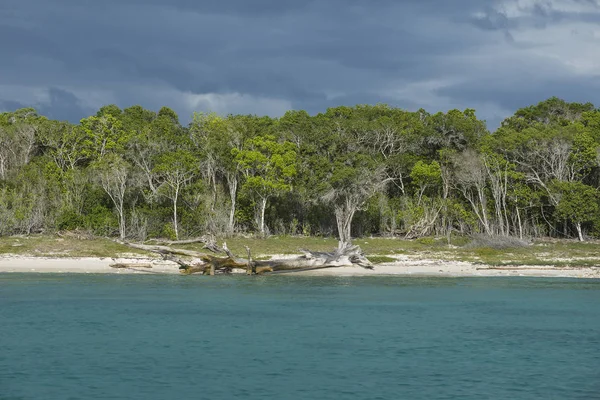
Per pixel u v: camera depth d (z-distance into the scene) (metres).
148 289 45.03
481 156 77.50
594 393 23.16
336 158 78.50
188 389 23.22
